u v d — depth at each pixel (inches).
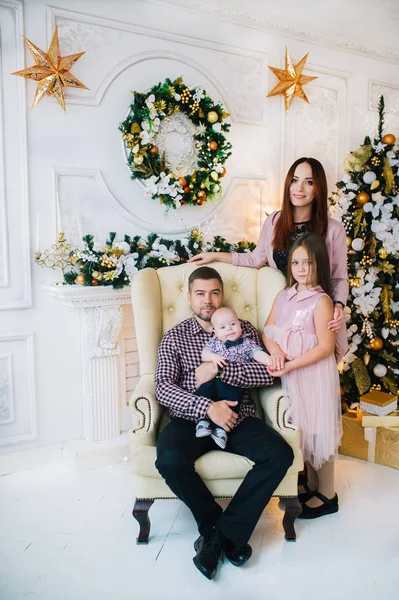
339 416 89.5
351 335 124.1
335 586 71.4
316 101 137.9
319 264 89.0
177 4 113.8
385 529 85.7
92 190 108.7
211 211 124.3
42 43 100.9
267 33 127.6
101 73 107.3
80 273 104.0
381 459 110.7
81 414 112.1
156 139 113.2
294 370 86.9
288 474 79.7
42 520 87.6
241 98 126.2
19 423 106.1
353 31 139.5
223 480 78.2
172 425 82.6
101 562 76.5
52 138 103.6
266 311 97.1
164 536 83.6
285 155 134.3
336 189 143.9
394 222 122.1
